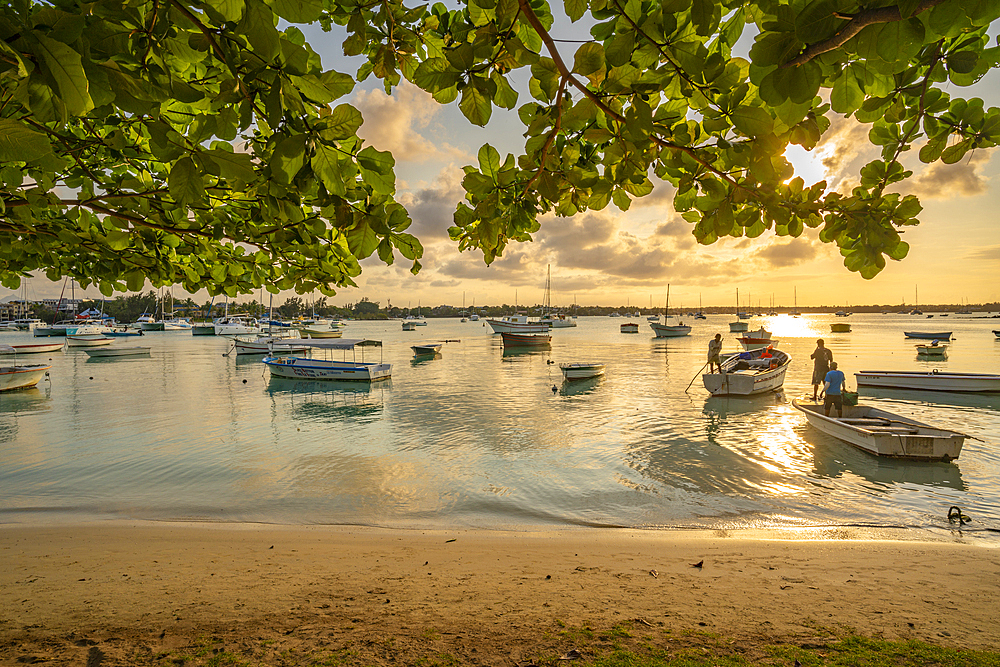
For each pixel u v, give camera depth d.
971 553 7.75
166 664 4.43
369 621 5.31
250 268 4.13
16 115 1.88
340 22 2.12
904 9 1.08
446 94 1.79
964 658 4.39
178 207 3.24
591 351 54.44
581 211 2.59
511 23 1.58
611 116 1.75
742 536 9.16
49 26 1.15
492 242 2.32
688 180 2.07
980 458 13.40
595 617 5.33
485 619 5.31
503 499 11.38
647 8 1.50
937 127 1.84
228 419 20.81
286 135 1.64
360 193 1.99
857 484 11.72
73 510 11.05
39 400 25.80
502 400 24.56
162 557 7.95
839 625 5.11
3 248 3.82
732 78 1.49
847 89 1.68
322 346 37.03
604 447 15.45
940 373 23.97
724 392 23.83
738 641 4.73
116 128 2.89
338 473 13.39
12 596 6.21
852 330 92.75
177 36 1.41
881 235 1.96
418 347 49.38
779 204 1.83
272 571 7.16
